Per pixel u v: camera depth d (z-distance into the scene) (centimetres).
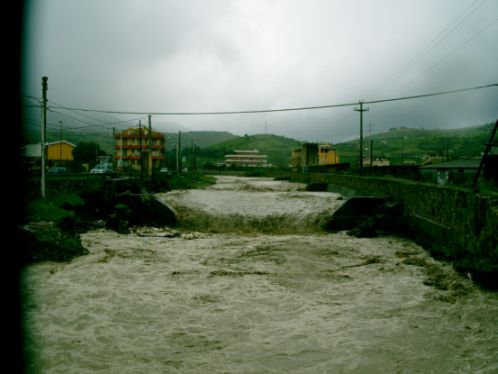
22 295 1180
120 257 1711
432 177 3641
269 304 1155
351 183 3856
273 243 2056
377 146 16438
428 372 752
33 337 905
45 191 2431
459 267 1404
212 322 1017
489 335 911
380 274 1478
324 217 2777
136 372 759
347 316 1053
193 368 778
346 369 770
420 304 1134
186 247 1998
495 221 1305
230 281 1394
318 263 1653
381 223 2367
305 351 850
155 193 4016
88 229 2266
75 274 1409
